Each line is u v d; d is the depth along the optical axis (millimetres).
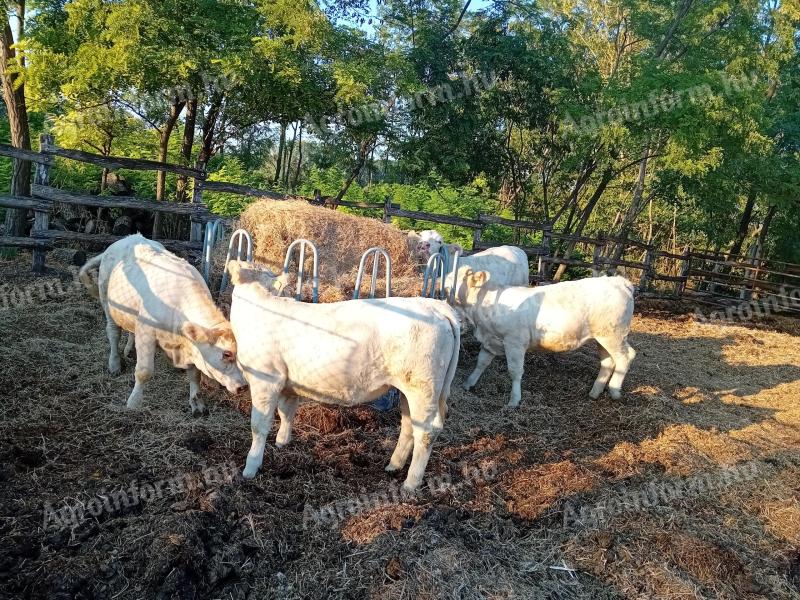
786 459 5598
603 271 14273
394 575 3533
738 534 4297
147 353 4992
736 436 6113
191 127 11703
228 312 5680
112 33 9000
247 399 5504
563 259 13188
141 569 3299
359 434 5227
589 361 8336
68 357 5984
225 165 14039
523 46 14273
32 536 3463
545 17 15281
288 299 4379
